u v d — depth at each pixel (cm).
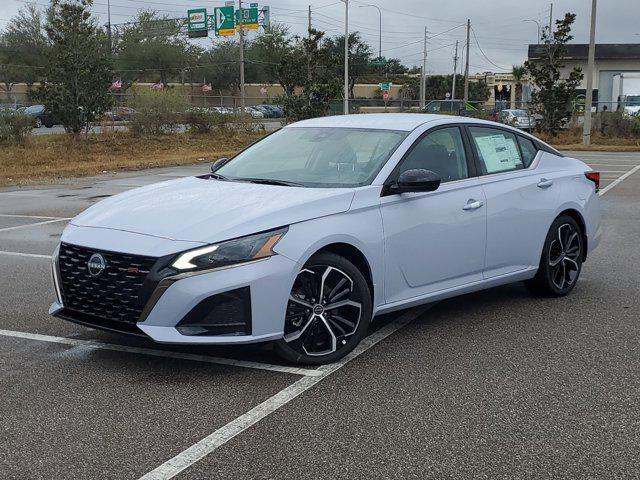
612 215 1136
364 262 486
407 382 442
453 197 543
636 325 562
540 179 621
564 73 5331
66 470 335
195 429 377
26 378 449
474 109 4181
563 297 648
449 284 549
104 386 436
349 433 372
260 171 554
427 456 348
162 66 7050
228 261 425
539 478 328
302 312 459
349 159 534
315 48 3181
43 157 2289
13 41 6412
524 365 473
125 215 473
